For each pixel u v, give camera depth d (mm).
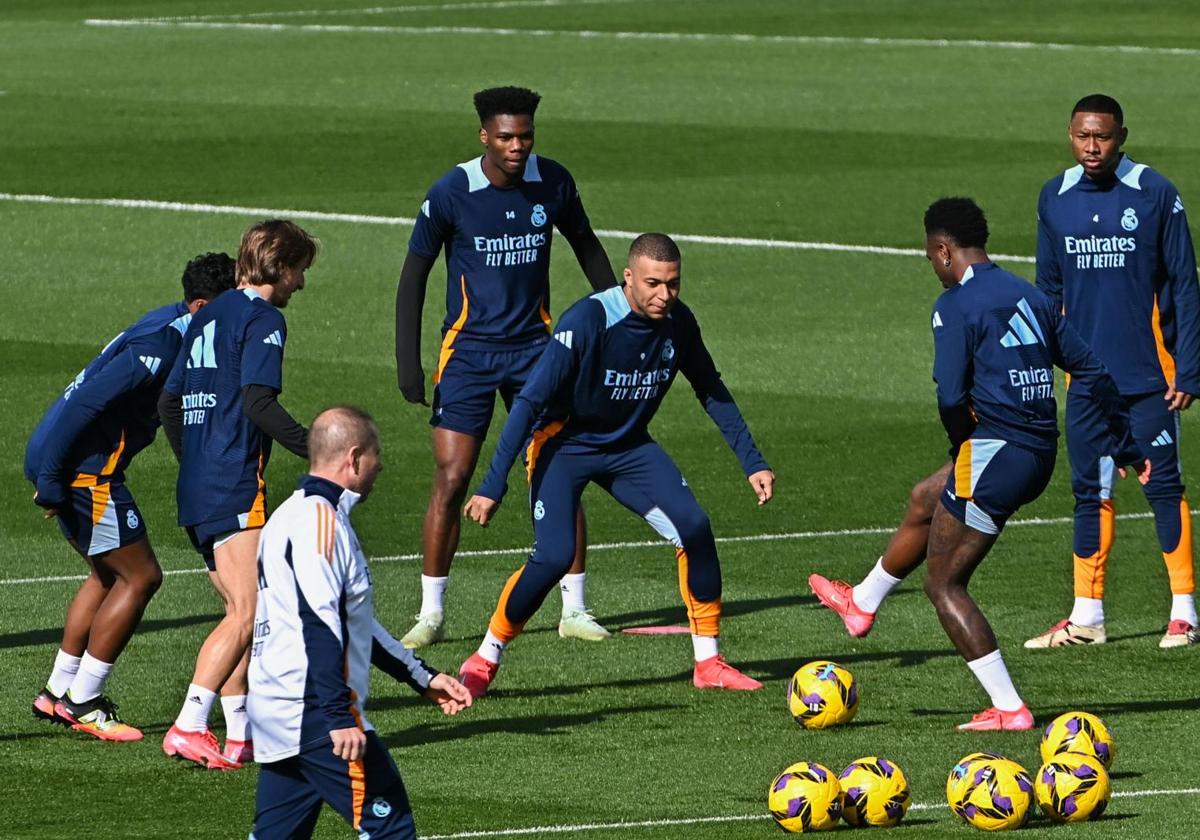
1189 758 28500
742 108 104875
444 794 27281
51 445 29750
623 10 143750
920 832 25031
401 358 37125
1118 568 41188
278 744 21062
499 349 36750
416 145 95312
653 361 31875
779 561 42094
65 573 41156
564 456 32375
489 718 31562
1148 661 34531
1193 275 35406
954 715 31344
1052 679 33438
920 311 67250
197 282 30156
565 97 107938
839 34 130625
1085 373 30656
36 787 27922
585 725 31047
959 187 86375
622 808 26453
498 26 135250
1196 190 85375
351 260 74188
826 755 29078
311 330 64188
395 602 39500
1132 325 35625
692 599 33188
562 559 31969
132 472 49281
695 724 30984
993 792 24906
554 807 26547
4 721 31516
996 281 29891
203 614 38188
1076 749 27062
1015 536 43906
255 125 100000
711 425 54219
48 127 99500
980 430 29938
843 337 63750
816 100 107375
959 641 30250
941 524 30281
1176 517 35656
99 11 144500
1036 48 124000
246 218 80812
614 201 84000
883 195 85062
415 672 21969
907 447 51750
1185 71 115312
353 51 124312
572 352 31234
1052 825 25188
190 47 125938
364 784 21062
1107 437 35156
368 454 21484
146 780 28266
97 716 30516
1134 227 35438
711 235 78250
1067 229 36000
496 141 35969
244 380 28484
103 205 83000
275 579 20938
